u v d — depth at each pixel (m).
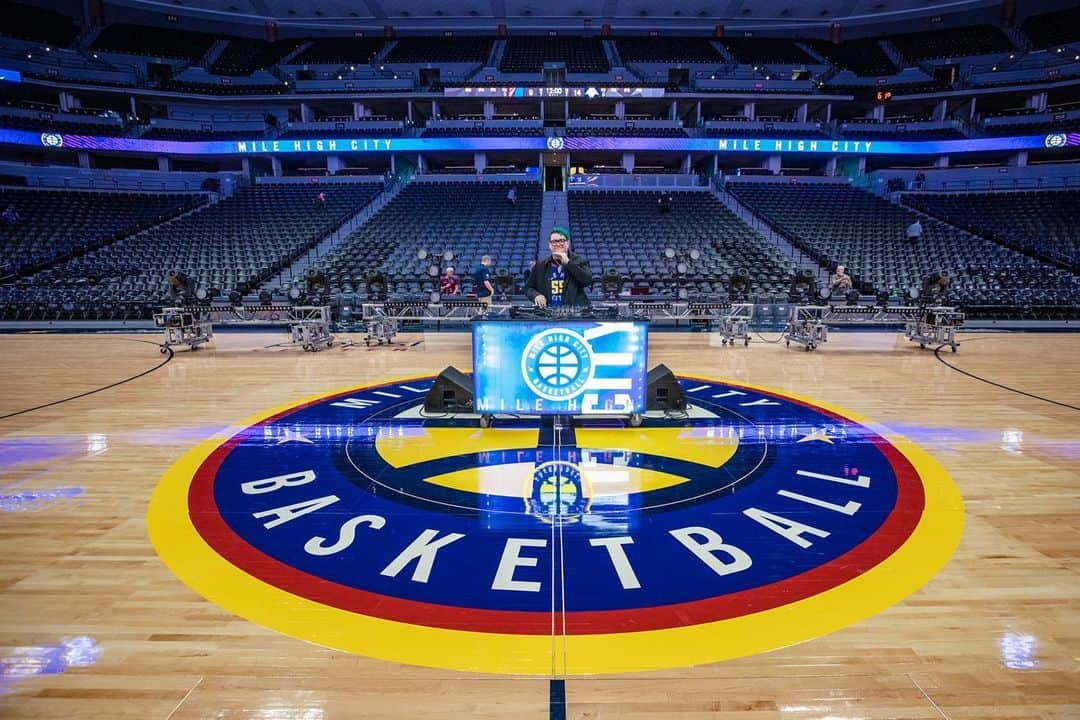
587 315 4.36
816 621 2.00
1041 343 9.73
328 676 1.73
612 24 29.84
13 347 9.46
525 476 3.45
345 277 15.12
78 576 2.32
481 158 23.72
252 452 3.94
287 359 8.02
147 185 23.11
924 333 9.01
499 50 30.02
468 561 2.42
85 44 26.50
